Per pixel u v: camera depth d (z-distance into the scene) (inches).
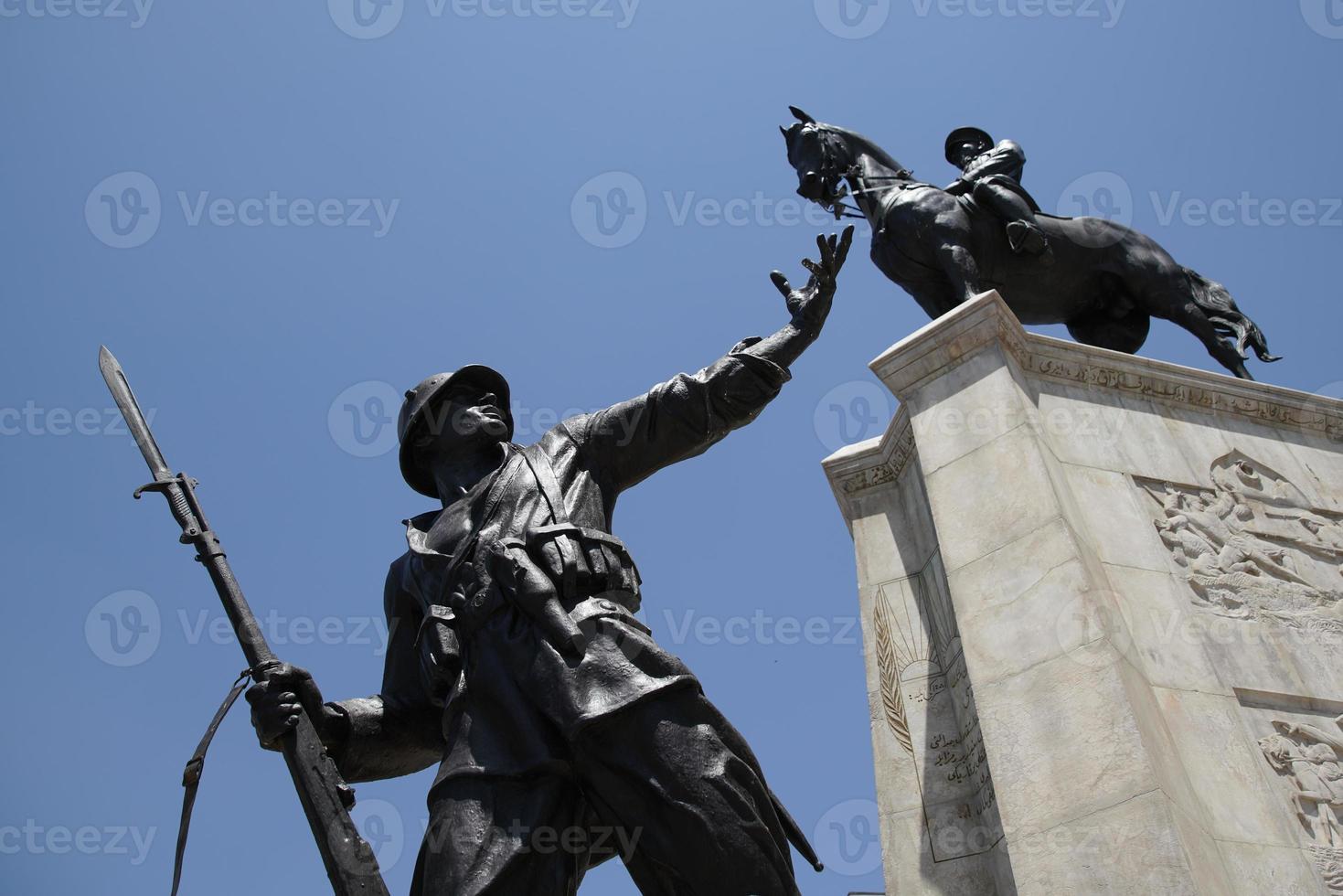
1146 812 285.3
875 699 386.0
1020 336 400.8
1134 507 376.5
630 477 260.8
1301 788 320.2
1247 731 329.7
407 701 248.8
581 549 237.3
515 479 251.4
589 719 212.1
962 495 369.4
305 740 218.2
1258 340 467.8
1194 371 417.4
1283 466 412.5
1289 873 301.4
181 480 249.6
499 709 224.2
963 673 365.4
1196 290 479.8
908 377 407.2
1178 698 330.0
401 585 256.8
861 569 413.7
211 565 239.3
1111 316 491.2
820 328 262.8
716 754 213.3
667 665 221.8
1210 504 388.8
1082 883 284.5
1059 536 341.7
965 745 360.5
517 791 216.1
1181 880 272.2
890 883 349.7
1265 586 370.3
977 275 454.3
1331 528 398.6
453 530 249.8
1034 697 320.2
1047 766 307.6
